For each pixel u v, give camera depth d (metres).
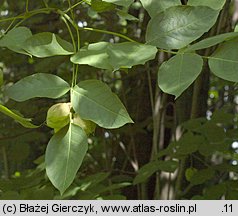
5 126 1.31
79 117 0.66
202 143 1.07
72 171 0.63
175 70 0.62
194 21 0.65
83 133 0.64
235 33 0.63
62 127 0.65
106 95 0.64
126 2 0.68
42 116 1.26
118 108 0.63
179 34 0.65
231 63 0.62
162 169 1.05
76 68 0.68
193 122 1.11
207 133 1.08
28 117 1.23
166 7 0.67
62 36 1.21
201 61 0.62
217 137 1.07
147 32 0.66
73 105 0.64
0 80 0.73
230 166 1.08
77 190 0.98
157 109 1.38
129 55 0.63
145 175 1.04
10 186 1.02
